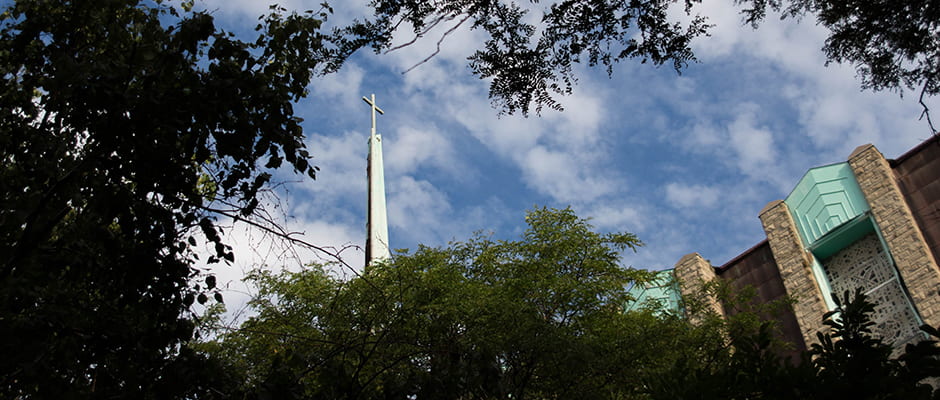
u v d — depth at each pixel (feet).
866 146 71.92
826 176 74.08
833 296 15.39
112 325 19.30
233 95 20.22
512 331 35.01
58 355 17.80
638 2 20.84
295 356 19.49
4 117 21.39
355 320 35.60
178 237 21.20
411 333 31.60
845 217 69.87
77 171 19.63
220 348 34.73
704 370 15.06
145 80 19.72
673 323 42.73
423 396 18.88
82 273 20.13
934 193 64.75
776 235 75.31
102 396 18.31
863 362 13.79
